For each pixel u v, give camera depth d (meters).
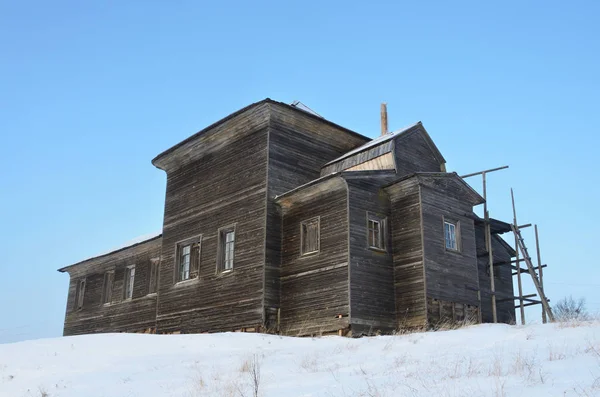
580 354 11.72
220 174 28.98
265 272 24.77
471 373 10.83
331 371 12.98
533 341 14.58
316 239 24.47
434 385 9.94
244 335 20.92
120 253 37.88
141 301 34.81
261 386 11.69
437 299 23.17
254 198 26.33
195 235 29.58
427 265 23.28
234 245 26.80
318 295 23.44
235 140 28.55
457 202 25.67
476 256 25.97
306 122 27.91
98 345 18.70
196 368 14.73
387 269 24.00
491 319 28.30
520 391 8.75
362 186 24.16
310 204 25.00
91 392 12.53
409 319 23.14
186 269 29.98
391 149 25.84
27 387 13.44
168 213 32.12
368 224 23.94
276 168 26.36
